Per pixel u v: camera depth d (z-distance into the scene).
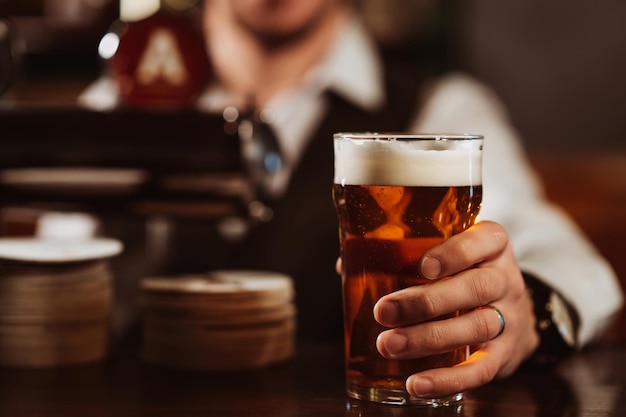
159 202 0.97
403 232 0.69
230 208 0.97
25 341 0.85
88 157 0.96
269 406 0.73
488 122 1.46
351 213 0.70
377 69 1.46
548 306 0.82
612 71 2.32
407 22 2.12
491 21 2.30
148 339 0.87
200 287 0.85
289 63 1.42
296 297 1.38
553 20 2.32
